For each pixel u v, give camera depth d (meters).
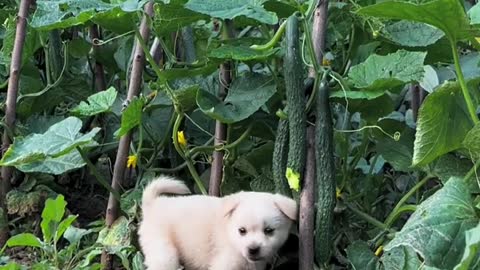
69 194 2.01
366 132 1.65
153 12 1.67
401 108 2.08
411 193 1.55
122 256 1.52
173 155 1.83
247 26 1.84
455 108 1.34
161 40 1.64
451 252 1.19
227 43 1.67
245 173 1.72
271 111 1.66
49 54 1.99
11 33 1.87
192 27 1.89
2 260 1.61
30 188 1.81
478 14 1.29
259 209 1.36
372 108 1.52
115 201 1.65
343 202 1.58
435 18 1.25
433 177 1.55
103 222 1.73
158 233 1.46
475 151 1.30
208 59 1.56
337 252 1.52
